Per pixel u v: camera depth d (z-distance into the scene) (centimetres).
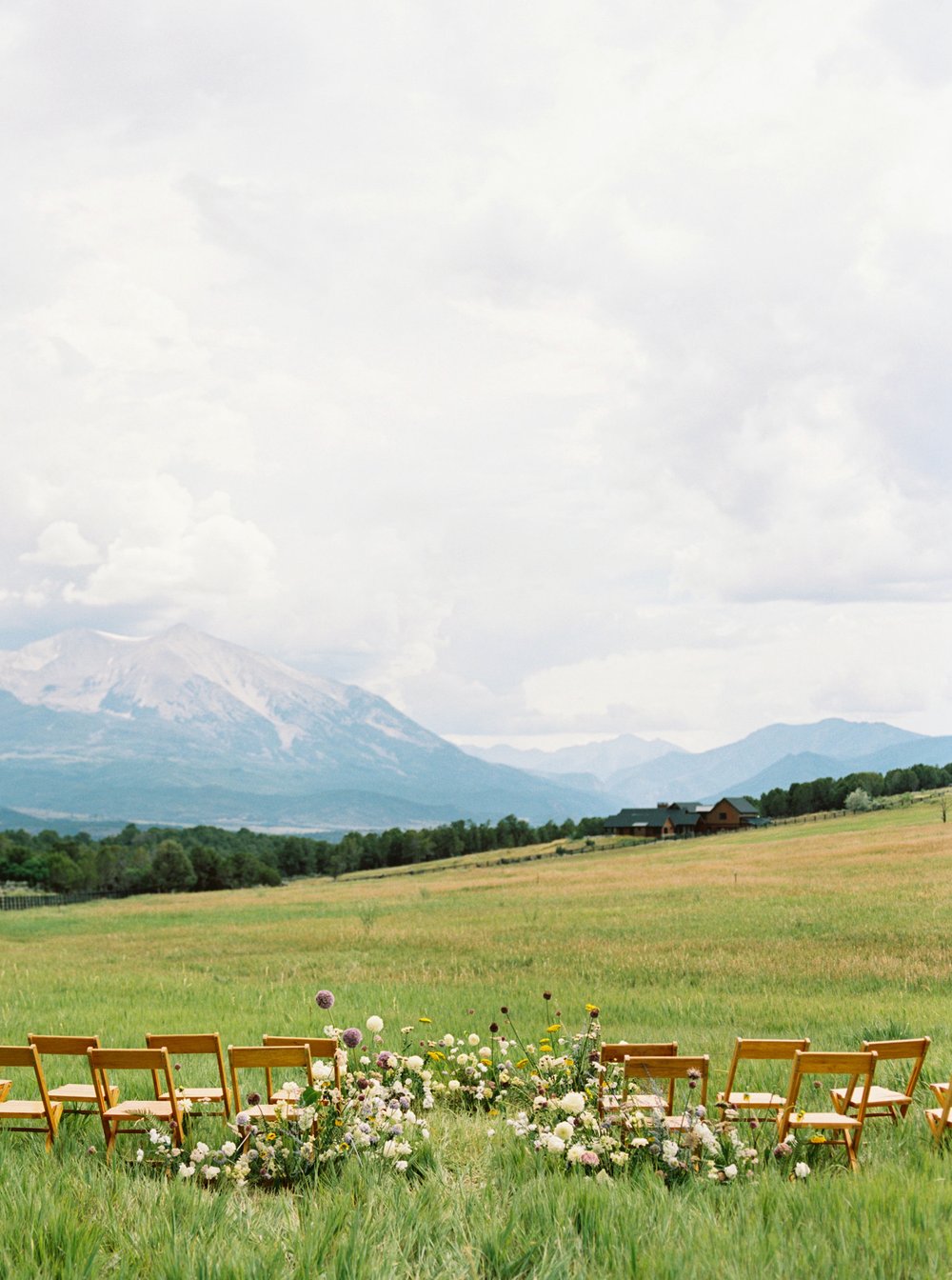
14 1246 584
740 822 16775
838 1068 847
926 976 2592
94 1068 875
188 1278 541
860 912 4094
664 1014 2033
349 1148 805
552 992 2434
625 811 17938
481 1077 1109
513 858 13400
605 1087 944
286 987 2652
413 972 3003
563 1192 689
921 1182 717
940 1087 920
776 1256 570
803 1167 767
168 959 3734
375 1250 588
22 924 6438
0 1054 891
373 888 9319
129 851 17538
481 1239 609
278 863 19262
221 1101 970
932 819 10656
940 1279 550
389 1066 1028
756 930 3722
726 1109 898
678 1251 581
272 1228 636
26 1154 856
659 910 4719
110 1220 651
